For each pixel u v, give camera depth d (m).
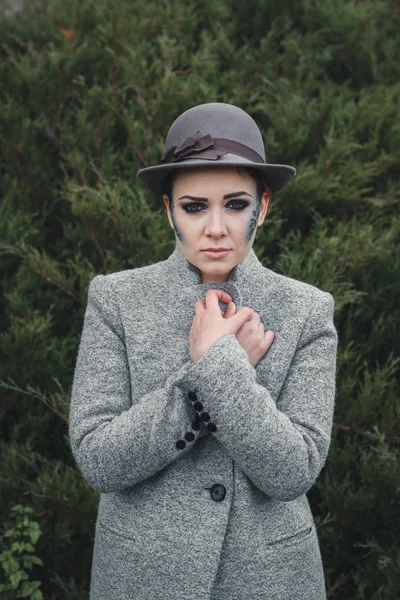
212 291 1.50
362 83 3.46
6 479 2.73
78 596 2.65
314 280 2.59
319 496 2.70
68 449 2.86
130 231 2.77
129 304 1.57
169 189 1.48
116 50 3.25
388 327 2.82
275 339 1.51
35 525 2.60
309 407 1.47
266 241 2.77
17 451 2.78
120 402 1.50
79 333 2.90
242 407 1.36
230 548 1.46
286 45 3.29
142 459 1.39
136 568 1.46
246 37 3.61
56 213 3.20
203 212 1.43
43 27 3.54
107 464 1.40
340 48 3.43
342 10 3.43
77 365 1.58
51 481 2.62
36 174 3.17
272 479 1.38
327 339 1.54
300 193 2.83
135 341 1.52
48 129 3.24
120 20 3.26
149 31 3.39
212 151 1.39
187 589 1.43
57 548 2.74
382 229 2.93
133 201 2.89
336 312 2.63
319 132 3.09
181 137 1.45
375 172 2.98
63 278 2.84
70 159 2.97
